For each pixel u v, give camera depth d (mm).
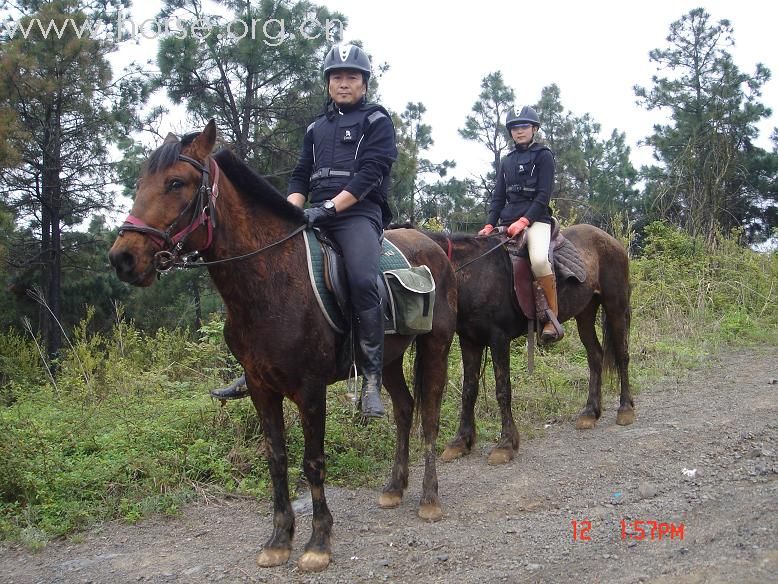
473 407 5902
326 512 3943
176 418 6258
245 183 3766
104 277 19422
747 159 22891
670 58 25078
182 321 18031
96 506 4895
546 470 5285
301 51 13867
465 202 27641
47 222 18906
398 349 4480
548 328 5812
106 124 17609
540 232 5938
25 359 12688
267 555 3916
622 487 4750
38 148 17828
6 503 4910
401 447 4871
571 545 3824
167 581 3840
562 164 28859
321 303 3830
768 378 7543
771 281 11883
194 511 4875
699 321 10633
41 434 5871
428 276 4500
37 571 4086
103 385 8180
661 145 23297
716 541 3584
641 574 3324
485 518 4441
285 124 14812
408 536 4164
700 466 4949
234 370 8055
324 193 4270
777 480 4430
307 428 3848
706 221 16828
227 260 3615
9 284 18141
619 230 13016
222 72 14055
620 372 6625
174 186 3414
